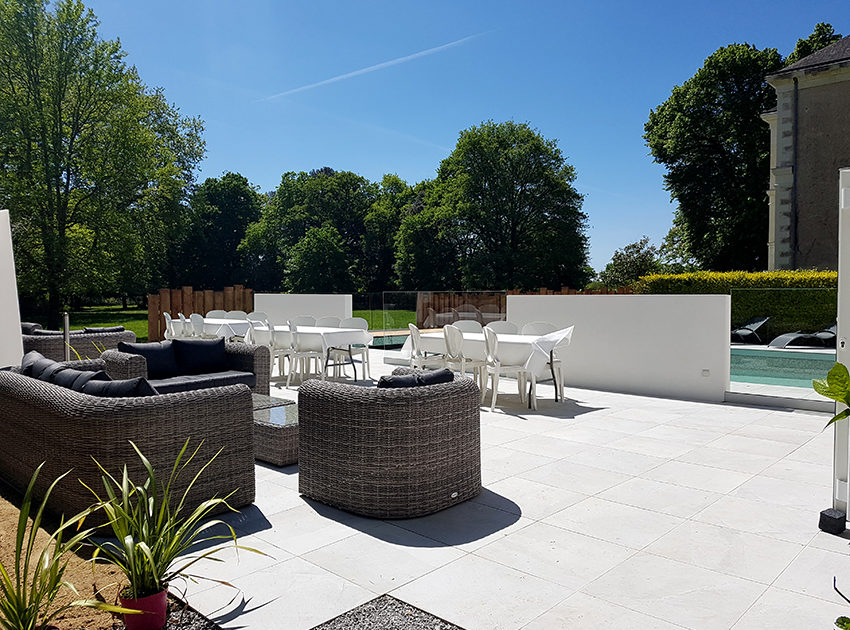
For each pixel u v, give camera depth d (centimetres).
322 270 4038
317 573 290
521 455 493
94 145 2189
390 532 341
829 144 1814
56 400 346
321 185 4431
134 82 2306
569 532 339
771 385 751
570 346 850
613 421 619
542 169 3441
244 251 4272
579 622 247
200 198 3148
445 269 3703
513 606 260
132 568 238
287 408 552
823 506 379
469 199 3525
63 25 2050
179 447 345
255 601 264
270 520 360
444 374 392
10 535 336
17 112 1947
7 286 677
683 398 748
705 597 267
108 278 2264
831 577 286
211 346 681
